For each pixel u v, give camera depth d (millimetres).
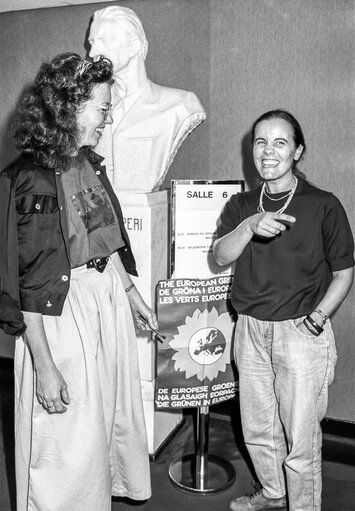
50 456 1685
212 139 2721
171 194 2264
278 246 1848
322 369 1862
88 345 1661
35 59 2971
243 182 2318
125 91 2381
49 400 1578
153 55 2750
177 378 2199
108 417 1805
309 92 2510
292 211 1839
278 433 2090
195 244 2312
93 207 1701
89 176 1729
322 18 2430
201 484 2324
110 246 1742
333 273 1841
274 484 2141
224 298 2205
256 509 2166
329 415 2752
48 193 1557
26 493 1719
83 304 1675
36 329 1567
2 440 2688
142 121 2340
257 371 2010
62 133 1530
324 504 2238
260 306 1896
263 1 2512
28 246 1542
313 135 2543
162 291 2119
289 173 1879
